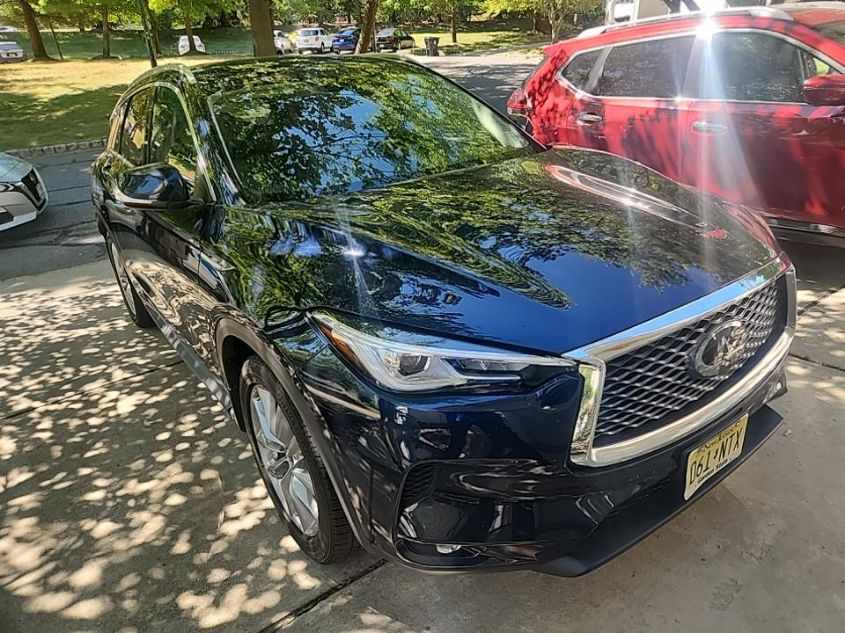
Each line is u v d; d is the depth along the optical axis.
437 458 1.74
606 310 1.85
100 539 2.64
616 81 5.21
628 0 14.13
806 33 4.14
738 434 2.15
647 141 4.99
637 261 2.07
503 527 1.79
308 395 1.92
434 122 3.28
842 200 4.03
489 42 38.22
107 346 4.47
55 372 4.13
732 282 2.03
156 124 3.46
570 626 2.09
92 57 39.41
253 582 2.37
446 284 1.96
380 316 1.87
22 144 13.79
